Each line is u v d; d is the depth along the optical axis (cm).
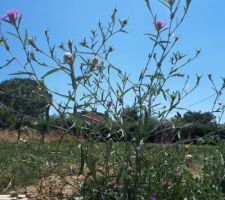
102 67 45
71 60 41
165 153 49
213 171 51
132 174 45
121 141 46
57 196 49
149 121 44
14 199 57
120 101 45
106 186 45
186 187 50
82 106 42
